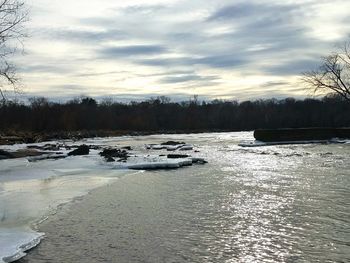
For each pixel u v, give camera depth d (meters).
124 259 12.98
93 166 36.19
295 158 42.00
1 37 35.38
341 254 13.24
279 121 137.88
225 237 15.06
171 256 13.23
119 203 20.84
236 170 33.19
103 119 142.00
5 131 91.44
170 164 35.56
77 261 12.82
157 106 172.75
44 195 22.80
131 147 62.75
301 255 13.20
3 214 18.44
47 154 47.28
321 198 21.28
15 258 12.87
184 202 20.95
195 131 148.75
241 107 170.62
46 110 125.69
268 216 17.89
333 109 113.19
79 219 17.69
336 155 44.34
